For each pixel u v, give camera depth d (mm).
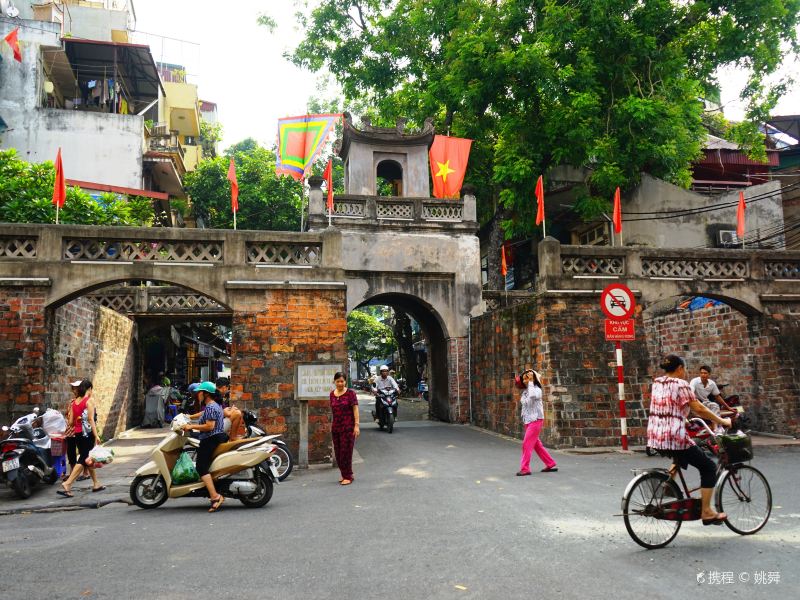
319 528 5613
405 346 28953
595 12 17875
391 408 15055
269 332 10180
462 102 19484
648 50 18500
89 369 12586
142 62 24328
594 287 11906
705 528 5375
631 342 11789
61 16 25469
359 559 4527
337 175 30000
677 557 4449
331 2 23078
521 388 8828
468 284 17531
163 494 7094
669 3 18656
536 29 19312
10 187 16281
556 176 22109
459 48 19172
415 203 17703
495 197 22422
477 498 6840
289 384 10102
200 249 10289
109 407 14547
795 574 4023
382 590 3822
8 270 9531
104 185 20938
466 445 12156
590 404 11328
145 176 24484
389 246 17297
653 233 21312
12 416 9141
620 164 19328
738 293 12539
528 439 8516
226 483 6875
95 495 7883
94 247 9961
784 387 12273
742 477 5176
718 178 25625
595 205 19672
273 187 28984
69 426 8062
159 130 26500
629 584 3850
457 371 17031
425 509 6324
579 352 11539
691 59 20469
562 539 4977
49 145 22578
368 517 6027
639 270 12188
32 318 9469
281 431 9961
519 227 21203
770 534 5113
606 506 6250
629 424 11367
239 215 28875
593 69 18062
